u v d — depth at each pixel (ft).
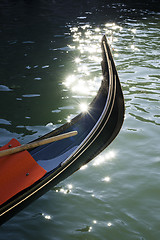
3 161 12.79
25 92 24.00
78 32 38.17
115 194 14.12
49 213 13.20
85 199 13.87
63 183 14.84
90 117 17.54
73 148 15.87
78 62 29.84
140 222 12.68
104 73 18.98
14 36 36.94
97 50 32.73
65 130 16.80
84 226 12.55
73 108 21.74
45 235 12.20
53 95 23.61
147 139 17.99
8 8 50.11
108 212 13.19
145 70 27.68
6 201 12.03
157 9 49.49
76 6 51.52
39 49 32.96
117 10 48.73
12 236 12.16
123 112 17.98
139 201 13.74
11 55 31.42
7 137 18.22
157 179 14.98
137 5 52.29
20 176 12.91
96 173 15.44
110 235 12.12
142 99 22.58
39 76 26.86
